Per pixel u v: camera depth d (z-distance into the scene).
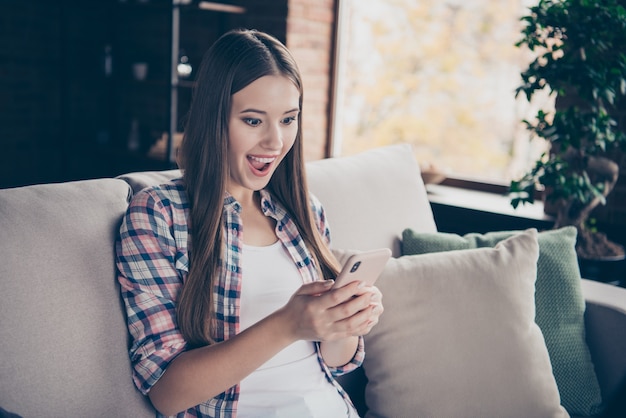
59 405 1.03
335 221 1.74
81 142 4.40
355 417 1.32
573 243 1.82
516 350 1.51
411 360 1.50
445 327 1.52
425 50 4.00
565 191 2.25
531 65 2.31
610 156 2.62
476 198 3.03
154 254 1.15
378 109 3.98
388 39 3.93
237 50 1.18
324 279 1.42
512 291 1.58
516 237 1.69
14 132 4.14
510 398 1.48
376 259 1.08
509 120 3.89
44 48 4.23
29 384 0.99
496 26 3.90
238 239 1.24
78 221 1.14
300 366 1.27
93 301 1.11
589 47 2.22
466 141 4.04
